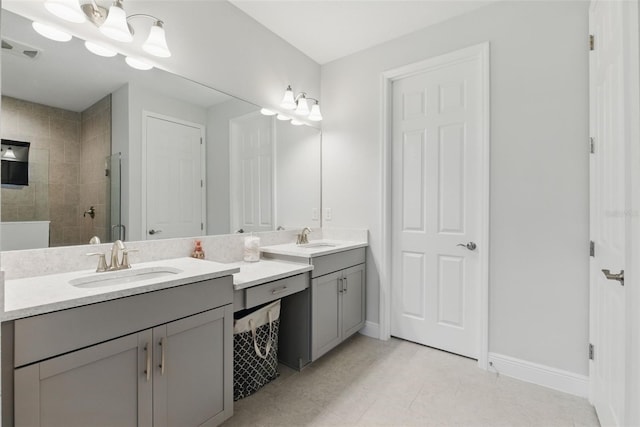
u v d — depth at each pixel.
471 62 2.24
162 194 1.79
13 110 1.29
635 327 1.04
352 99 2.78
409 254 2.55
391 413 1.66
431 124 2.42
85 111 1.49
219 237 2.09
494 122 2.09
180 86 1.86
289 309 2.17
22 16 1.30
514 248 2.02
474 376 2.03
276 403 1.75
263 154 2.40
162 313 1.23
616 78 1.28
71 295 1.03
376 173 2.64
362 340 2.60
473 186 2.24
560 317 1.87
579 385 1.81
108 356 1.08
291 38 2.54
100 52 1.53
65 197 1.43
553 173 1.89
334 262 2.29
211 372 1.43
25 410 0.91
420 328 2.50
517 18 2.00
